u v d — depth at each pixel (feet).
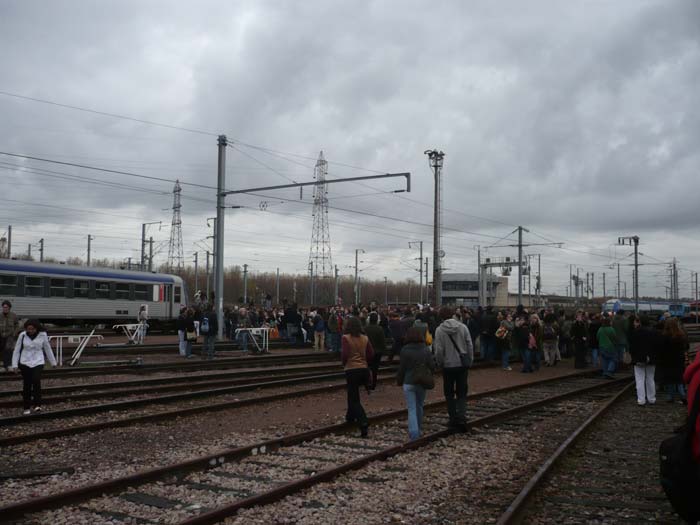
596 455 30.83
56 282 112.06
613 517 21.44
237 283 357.41
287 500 22.35
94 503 21.70
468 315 77.15
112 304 121.80
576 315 74.84
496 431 36.60
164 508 21.47
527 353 69.21
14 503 20.35
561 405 47.80
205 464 26.48
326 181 87.51
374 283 417.28
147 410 42.32
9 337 54.80
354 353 35.14
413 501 22.82
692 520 15.44
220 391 49.49
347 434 35.12
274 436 34.17
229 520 20.16
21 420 36.70
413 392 33.14
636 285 189.26
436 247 131.75
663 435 36.35
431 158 133.80
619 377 66.54
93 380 56.03
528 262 246.88
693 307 287.89
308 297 365.61
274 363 77.25
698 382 14.28
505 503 22.68
